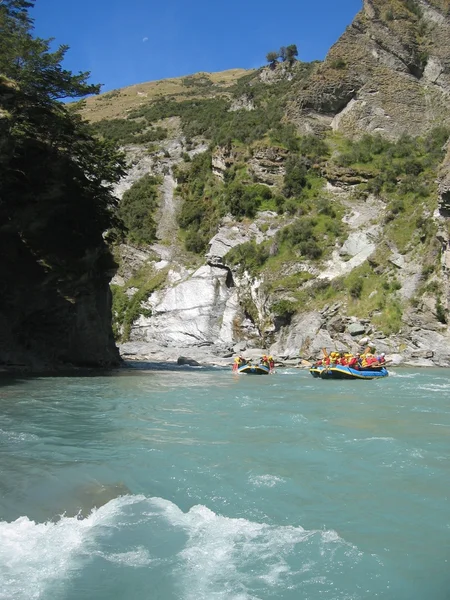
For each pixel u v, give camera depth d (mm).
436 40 66875
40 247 27266
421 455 10055
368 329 41812
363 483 8461
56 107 29641
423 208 45594
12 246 26312
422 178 52656
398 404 17234
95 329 31984
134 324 60438
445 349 38188
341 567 5812
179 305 58312
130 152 87312
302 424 13227
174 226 70125
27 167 26250
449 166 39375
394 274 43750
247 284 53344
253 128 68500
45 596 5172
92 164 32094
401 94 65188
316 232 52500
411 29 67875
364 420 13930
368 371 27984
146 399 18062
